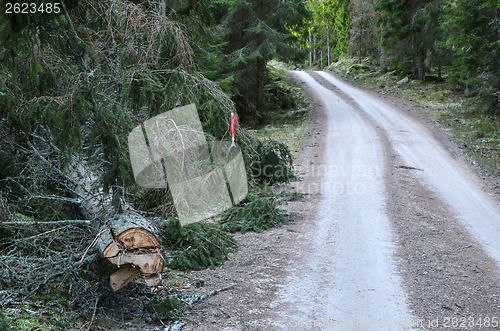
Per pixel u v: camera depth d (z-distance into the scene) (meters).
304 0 27.72
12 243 4.53
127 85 4.36
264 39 23.31
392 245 6.77
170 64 5.21
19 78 4.70
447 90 27.20
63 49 4.70
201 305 4.50
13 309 3.69
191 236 5.72
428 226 7.87
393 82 31.72
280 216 8.09
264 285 5.12
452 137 17.33
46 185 5.22
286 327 4.12
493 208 9.37
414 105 24.78
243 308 4.48
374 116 22.58
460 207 9.38
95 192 4.68
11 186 4.96
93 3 4.71
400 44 31.12
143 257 4.04
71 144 3.93
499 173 12.57
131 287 4.58
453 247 6.76
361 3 37.19
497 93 19.92
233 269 5.58
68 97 3.90
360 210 8.81
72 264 4.18
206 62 13.24
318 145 16.61
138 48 4.88
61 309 3.91
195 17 11.91
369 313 4.48
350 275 5.53
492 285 5.26
